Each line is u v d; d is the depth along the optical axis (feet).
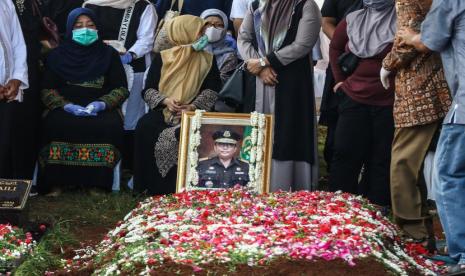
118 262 17.43
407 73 21.13
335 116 28.37
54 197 28.86
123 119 30.04
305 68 27.48
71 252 21.29
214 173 24.91
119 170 29.53
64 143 28.86
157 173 28.48
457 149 18.76
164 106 29.09
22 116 28.35
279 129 27.14
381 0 24.49
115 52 30.19
